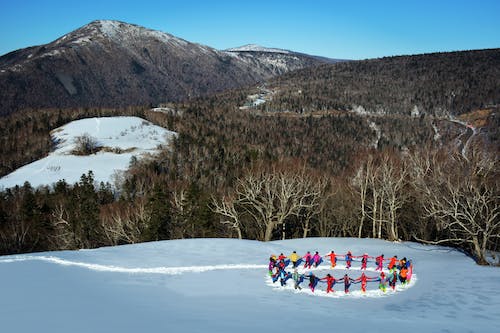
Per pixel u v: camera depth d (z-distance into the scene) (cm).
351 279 3294
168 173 14962
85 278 3125
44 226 8688
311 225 7669
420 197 5672
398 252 4669
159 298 2602
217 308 2367
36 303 2333
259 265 3809
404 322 2112
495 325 2084
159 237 7412
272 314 2248
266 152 15625
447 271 3741
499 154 6131
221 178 13025
